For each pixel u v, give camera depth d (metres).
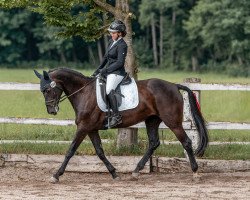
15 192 12.62
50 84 13.86
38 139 17.08
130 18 15.84
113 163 14.94
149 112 13.93
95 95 13.88
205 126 13.91
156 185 13.44
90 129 13.93
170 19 93.31
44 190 12.86
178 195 12.28
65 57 100.38
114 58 13.86
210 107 26.83
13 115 22.45
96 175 14.86
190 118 15.15
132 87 13.91
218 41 82.69
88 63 96.06
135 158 14.91
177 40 91.25
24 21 94.50
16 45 98.06
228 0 80.50
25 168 15.07
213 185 13.38
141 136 17.50
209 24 81.88
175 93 13.90
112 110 13.74
